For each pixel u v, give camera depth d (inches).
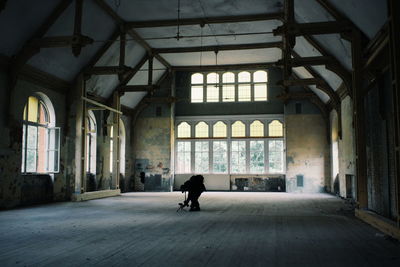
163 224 355.6
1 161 474.0
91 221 374.0
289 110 862.5
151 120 901.8
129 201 607.2
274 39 732.7
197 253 231.1
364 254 230.7
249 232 312.0
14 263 205.0
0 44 459.5
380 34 361.1
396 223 306.0
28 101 536.1
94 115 715.4
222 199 665.0
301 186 839.1
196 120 928.3
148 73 832.3
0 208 472.7
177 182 920.3
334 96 685.9
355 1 374.6
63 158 604.4
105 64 675.4
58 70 575.5
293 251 238.2
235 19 622.2
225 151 914.1
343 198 668.1
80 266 199.3
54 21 494.9
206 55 823.1
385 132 387.9
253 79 917.8
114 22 614.5
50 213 439.2
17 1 435.8
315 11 494.0
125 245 255.3
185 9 593.6
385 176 390.9
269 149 900.0
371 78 434.9
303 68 754.2
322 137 844.0
